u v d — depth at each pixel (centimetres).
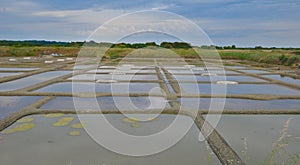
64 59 2848
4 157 454
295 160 445
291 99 947
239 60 3117
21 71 1684
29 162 438
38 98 900
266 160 450
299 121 677
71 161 443
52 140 529
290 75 1641
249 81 1382
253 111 743
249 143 525
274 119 691
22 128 593
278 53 2853
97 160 448
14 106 791
